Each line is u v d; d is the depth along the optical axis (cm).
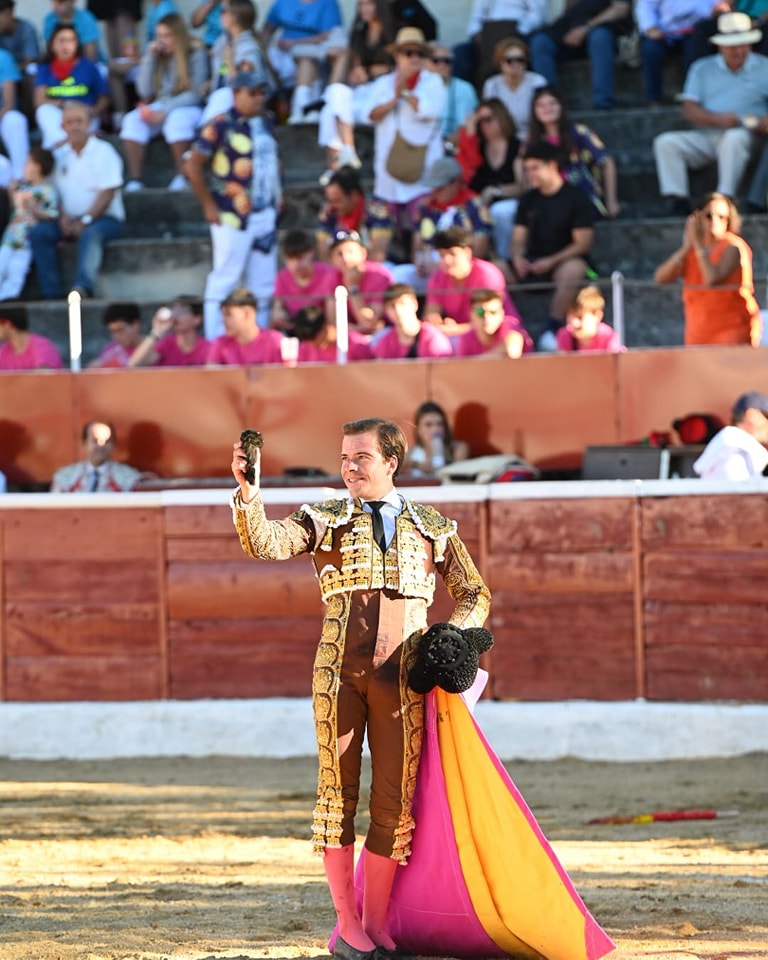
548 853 1588
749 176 4650
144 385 4000
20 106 5416
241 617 3491
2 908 1931
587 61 5112
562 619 3366
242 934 1747
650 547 3322
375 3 5025
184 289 4806
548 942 1577
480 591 1631
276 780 3123
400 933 1633
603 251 4634
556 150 4197
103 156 4769
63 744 3478
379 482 1614
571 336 3847
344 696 1565
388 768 1577
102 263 4797
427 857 1609
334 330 4006
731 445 3359
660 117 4959
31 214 4697
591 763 3269
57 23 5388
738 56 4638
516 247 4222
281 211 4756
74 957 1638
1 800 2941
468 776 1597
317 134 5181
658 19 4994
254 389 3950
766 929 1733
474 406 3841
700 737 3247
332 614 1580
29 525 3556
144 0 5547
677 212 4703
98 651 3534
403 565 1583
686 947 1642
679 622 3309
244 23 4888
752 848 2334
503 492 3391
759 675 3256
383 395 3881
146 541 3525
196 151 4431
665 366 3762
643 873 2144
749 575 3259
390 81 4541
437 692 1602
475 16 5203
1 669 3559
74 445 4028
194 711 3456
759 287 3984
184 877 2170
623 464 3584
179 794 2975
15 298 4684
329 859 1573
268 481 3628
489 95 4816
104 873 2214
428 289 3991
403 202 4522
